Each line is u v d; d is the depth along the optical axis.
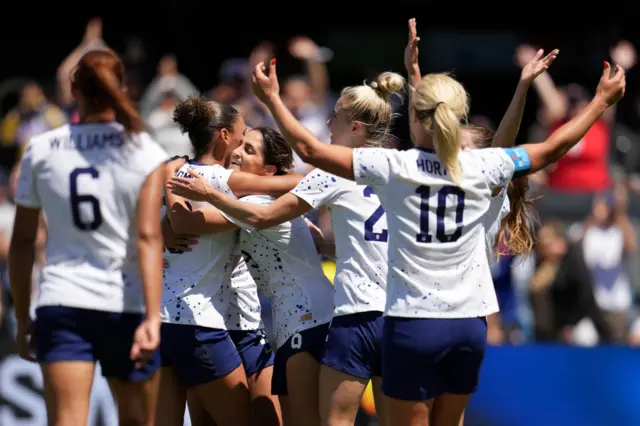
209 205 16.41
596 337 32.84
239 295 17.44
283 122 14.06
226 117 17.08
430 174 14.38
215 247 16.67
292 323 16.70
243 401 16.98
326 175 16.08
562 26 50.22
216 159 17.12
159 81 38.28
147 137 13.96
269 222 15.84
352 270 16.17
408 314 14.38
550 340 32.66
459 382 14.88
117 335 13.84
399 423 14.84
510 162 14.70
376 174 14.30
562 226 35.75
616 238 33.34
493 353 25.38
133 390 14.14
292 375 16.62
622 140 41.28
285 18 49.88
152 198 13.72
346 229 16.25
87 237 13.80
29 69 48.84
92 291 13.73
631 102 44.72
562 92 41.56
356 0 49.97
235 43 49.47
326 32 50.25
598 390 25.38
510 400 25.22
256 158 17.22
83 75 13.88
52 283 13.83
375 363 16.05
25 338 15.23
